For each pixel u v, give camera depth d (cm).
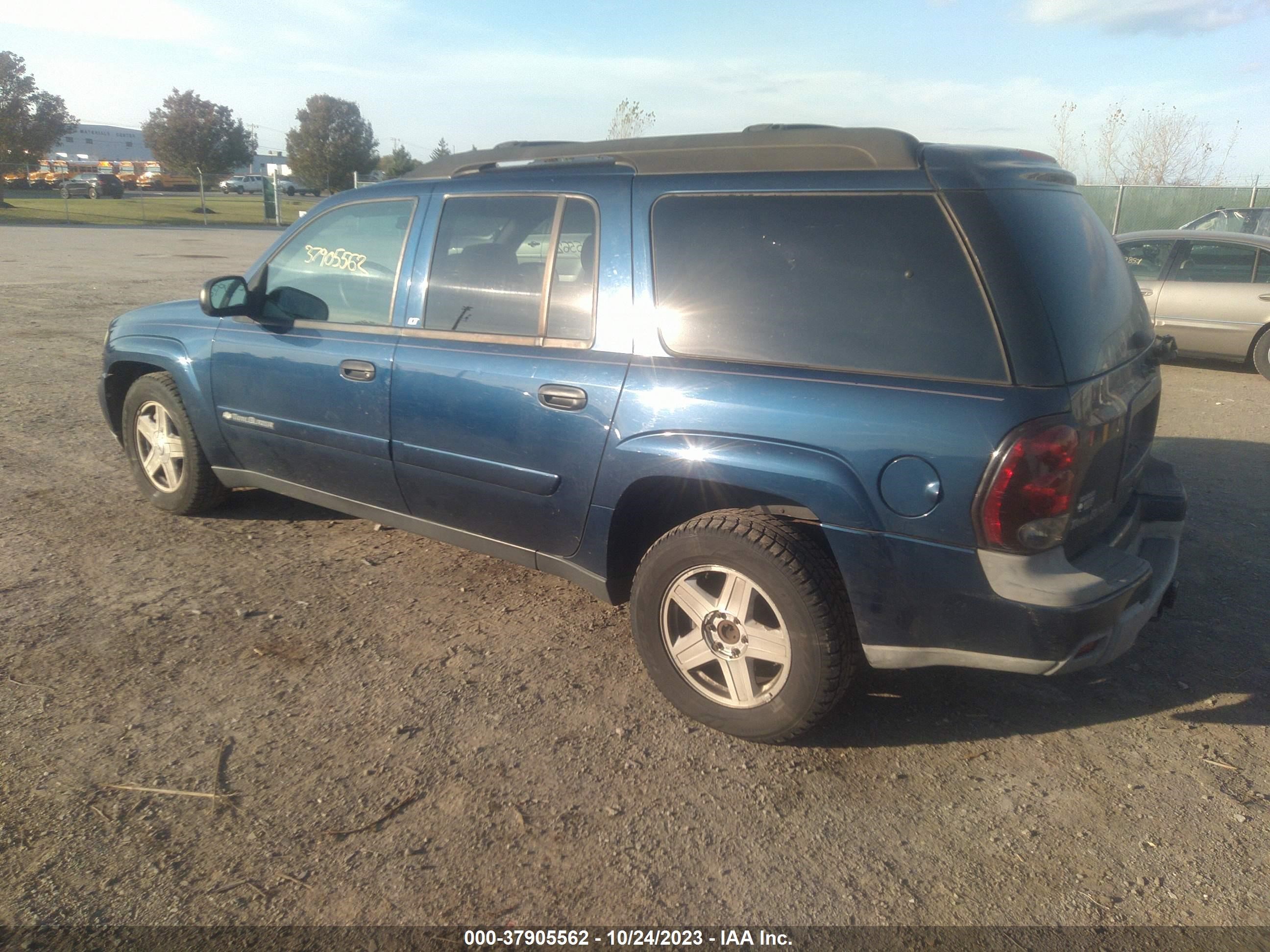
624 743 322
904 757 318
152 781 295
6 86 4669
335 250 436
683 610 330
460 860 265
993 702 353
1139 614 296
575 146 379
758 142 327
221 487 515
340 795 291
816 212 305
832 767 312
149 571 450
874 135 304
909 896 255
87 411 759
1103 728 337
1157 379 367
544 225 364
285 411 443
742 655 317
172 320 502
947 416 274
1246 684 367
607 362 338
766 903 252
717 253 321
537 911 248
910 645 295
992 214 282
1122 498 329
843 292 297
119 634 387
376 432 408
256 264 470
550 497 358
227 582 441
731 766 311
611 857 268
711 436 311
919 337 284
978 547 275
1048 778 307
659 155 346
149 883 254
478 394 369
